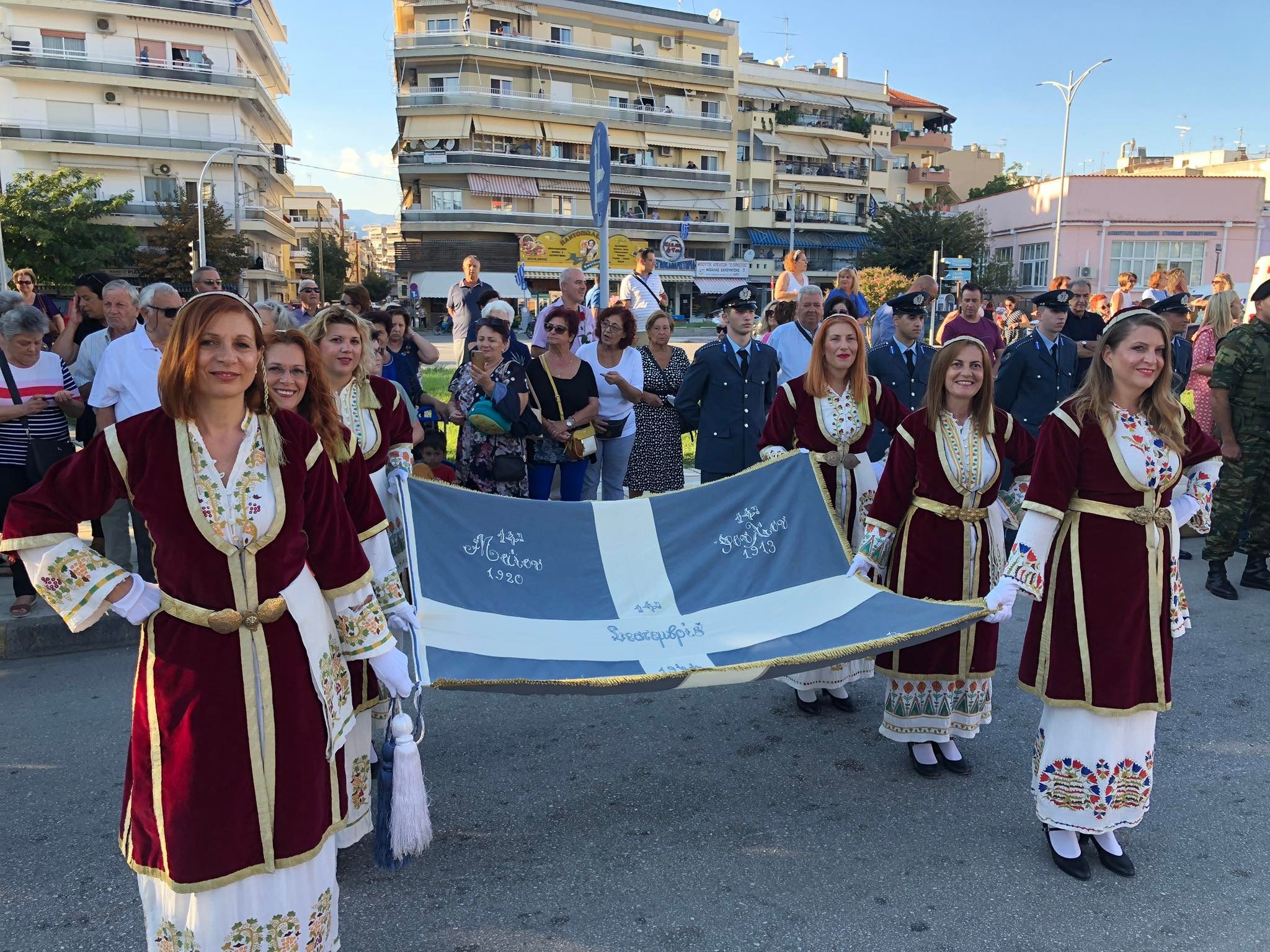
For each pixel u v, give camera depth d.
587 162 51.84
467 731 4.62
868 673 4.86
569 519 4.44
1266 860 3.49
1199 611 6.43
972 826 3.75
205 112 44.22
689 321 53.34
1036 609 3.49
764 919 3.13
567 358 6.44
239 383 2.33
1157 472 3.30
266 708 2.39
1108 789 3.32
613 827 3.72
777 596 4.32
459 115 49.12
